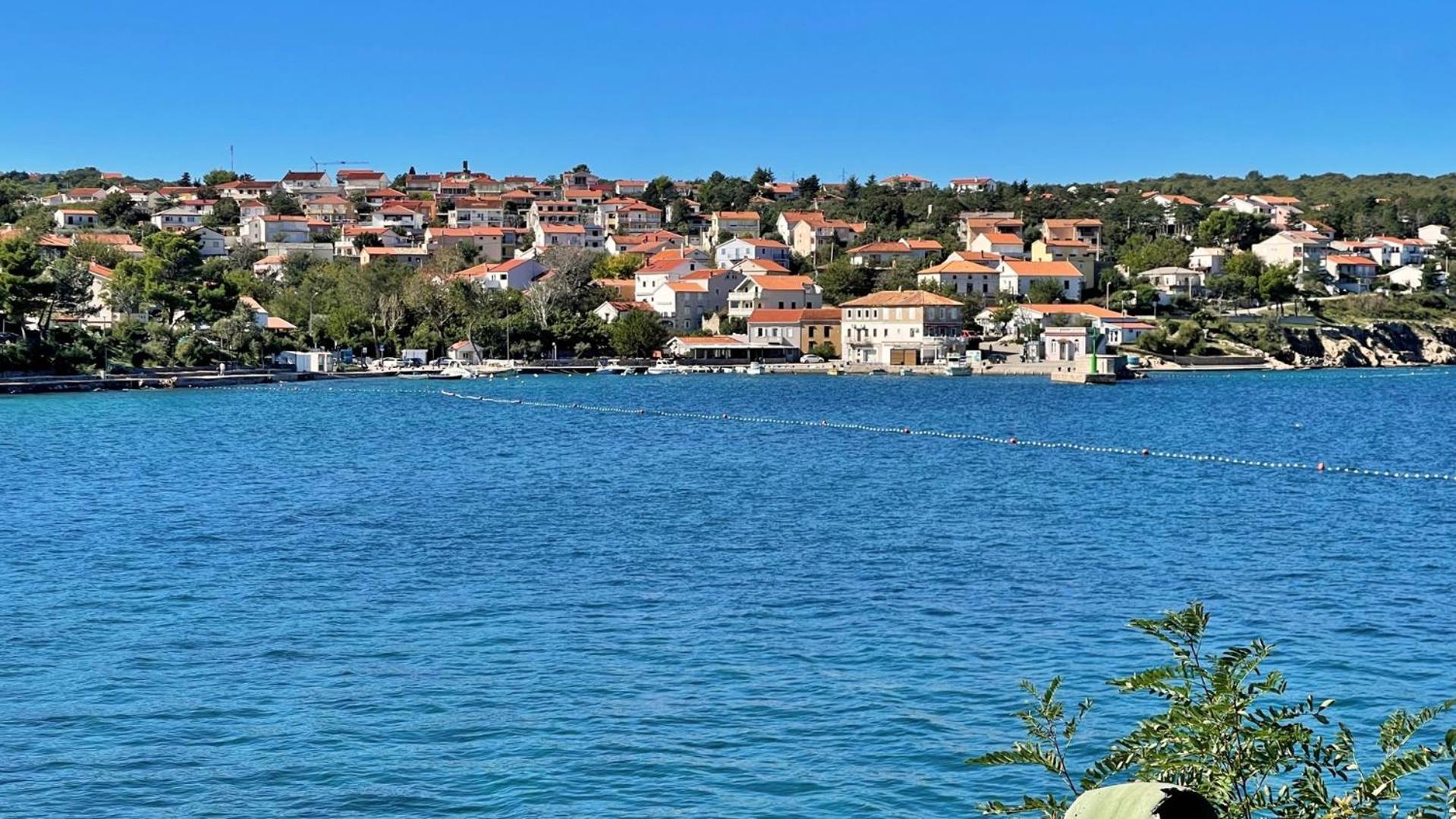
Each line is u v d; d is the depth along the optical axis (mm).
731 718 42844
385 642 52031
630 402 199000
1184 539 74375
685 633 52938
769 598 58938
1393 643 50625
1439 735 40250
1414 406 190375
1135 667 47594
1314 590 60188
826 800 36688
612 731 41750
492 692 45594
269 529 79062
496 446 132750
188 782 38375
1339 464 117000
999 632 52812
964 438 141625
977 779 37906
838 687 45750
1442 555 69062
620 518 82812
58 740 41469
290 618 55812
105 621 55469
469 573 64938
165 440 138875
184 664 49188
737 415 175125
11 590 61531
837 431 149500
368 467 113312
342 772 38906
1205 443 137000
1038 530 77625
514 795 37281
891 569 65562
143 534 77312
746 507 87625
